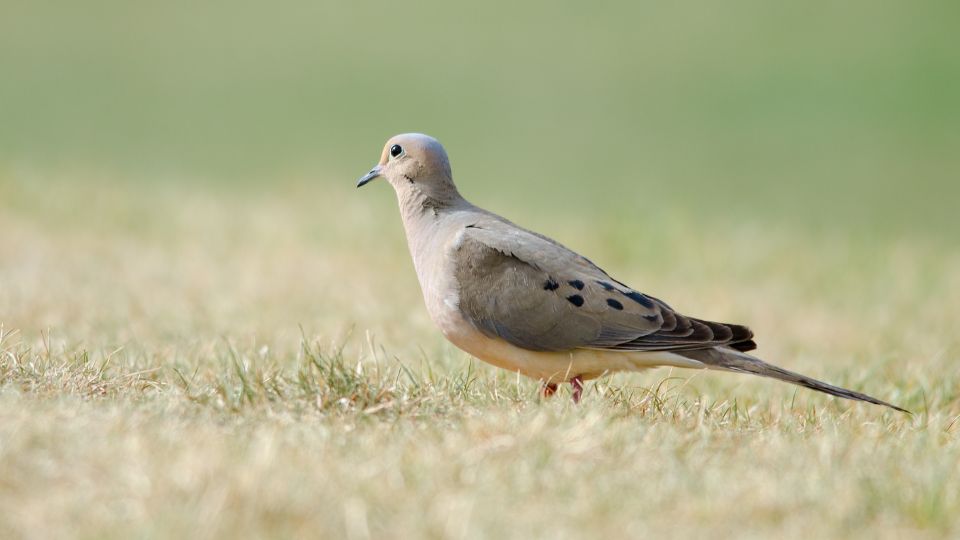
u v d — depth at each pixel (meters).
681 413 10.95
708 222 28.38
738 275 22.22
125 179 29.45
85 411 9.62
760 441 9.91
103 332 14.75
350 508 7.80
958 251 26.77
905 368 14.86
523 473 8.59
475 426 9.56
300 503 7.85
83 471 8.27
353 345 14.84
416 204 12.76
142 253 20.59
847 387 13.87
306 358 11.73
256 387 10.81
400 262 21.25
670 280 21.66
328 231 23.25
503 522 7.89
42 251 20.12
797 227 29.56
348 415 10.23
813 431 10.72
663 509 8.23
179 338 14.47
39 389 10.73
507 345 11.88
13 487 8.05
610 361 11.79
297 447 9.05
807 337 17.89
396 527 7.78
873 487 8.55
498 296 11.76
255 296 17.80
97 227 22.47
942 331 17.67
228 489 7.84
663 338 11.59
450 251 12.05
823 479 8.73
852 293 21.12
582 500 8.25
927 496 8.42
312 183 29.17
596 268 12.14
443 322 12.15
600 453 9.15
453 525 7.71
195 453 8.54
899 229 32.94
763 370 11.48
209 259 20.41
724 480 8.72
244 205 25.59
